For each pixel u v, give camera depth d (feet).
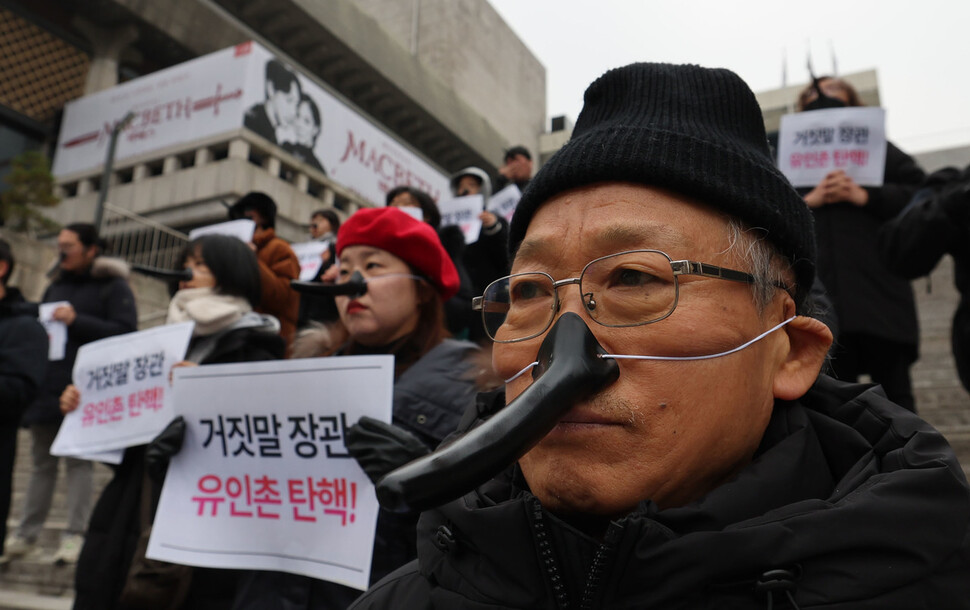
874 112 10.12
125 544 6.95
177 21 61.82
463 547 2.64
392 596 2.97
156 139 53.98
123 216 45.14
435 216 11.90
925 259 8.05
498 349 2.68
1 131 55.26
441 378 5.59
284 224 51.16
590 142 2.55
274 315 10.05
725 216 2.50
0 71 55.42
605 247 2.44
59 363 13.97
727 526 2.21
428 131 87.25
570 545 2.35
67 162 57.36
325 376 5.42
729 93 2.75
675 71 2.76
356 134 60.23
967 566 2.16
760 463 2.46
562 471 2.33
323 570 5.10
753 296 2.52
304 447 5.42
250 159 54.80
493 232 13.32
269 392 5.62
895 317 9.64
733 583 2.14
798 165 10.28
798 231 2.64
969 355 7.77
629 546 2.19
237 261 7.77
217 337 7.48
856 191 9.82
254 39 67.51
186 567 6.02
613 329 2.34
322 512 5.25
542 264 2.59
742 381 2.45
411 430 5.33
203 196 49.88
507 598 2.42
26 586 13.53
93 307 14.42
